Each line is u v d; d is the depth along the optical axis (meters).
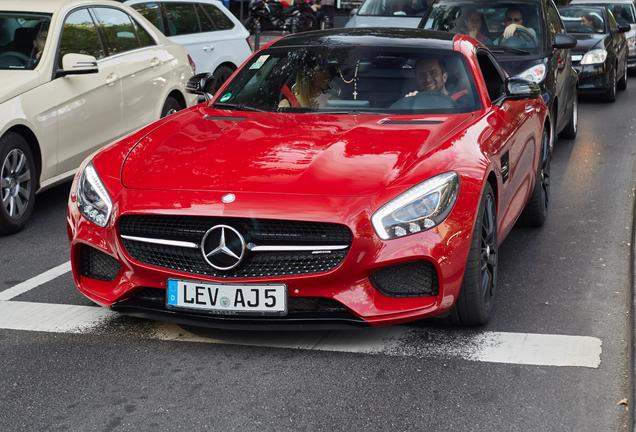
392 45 6.14
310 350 4.68
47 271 6.18
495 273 5.21
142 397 4.16
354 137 5.04
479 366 4.46
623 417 3.93
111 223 4.68
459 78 5.85
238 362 4.54
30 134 7.32
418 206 4.50
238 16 23.45
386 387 4.24
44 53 7.63
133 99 8.63
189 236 4.54
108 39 8.52
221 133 5.21
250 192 4.51
